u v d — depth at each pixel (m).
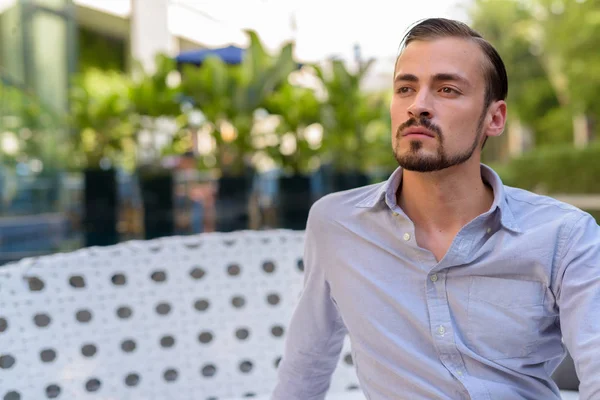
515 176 8.85
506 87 0.90
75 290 1.21
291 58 6.06
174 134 6.42
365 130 6.64
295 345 1.06
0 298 1.14
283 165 6.52
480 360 0.86
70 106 6.12
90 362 1.21
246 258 1.35
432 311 0.88
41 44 5.54
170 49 7.77
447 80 0.84
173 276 1.29
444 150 0.84
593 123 12.60
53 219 5.66
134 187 6.72
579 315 0.82
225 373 1.30
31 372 1.15
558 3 12.40
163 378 1.26
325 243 0.97
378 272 0.92
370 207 0.93
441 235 0.91
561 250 0.85
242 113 6.10
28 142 5.34
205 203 6.71
